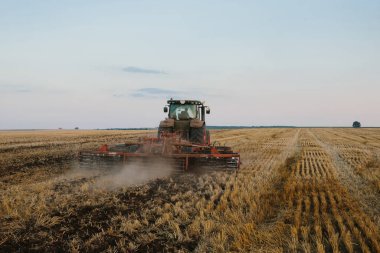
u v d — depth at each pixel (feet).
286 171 39.37
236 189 26.37
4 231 17.53
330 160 52.49
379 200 25.35
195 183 30.68
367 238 17.11
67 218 19.74
